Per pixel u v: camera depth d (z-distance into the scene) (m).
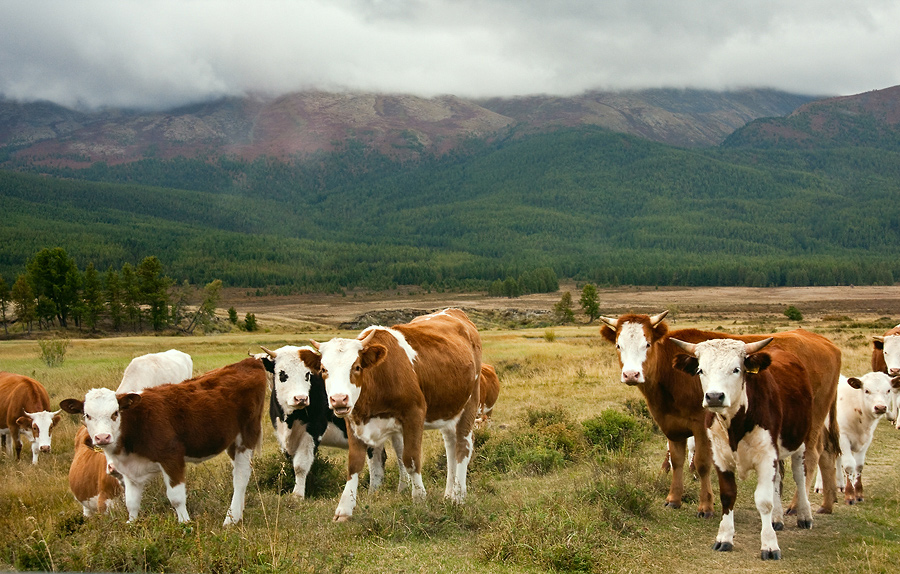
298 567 6.51
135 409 8.18
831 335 44.84
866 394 10.07
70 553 6.84
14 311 90.50
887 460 11.87
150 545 6.82
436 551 7.42
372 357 8.45
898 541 7.83
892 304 132.12
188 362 13.74
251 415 9.11
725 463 7.63
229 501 9.37
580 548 7.05
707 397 7.21
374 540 7.73
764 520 7.45
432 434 15.18
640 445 13.02
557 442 13.08
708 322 88.00
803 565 7.14
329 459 12.12
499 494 10.18
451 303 161.50
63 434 15.77
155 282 89.75
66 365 33.19
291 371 9.45
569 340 51.44
